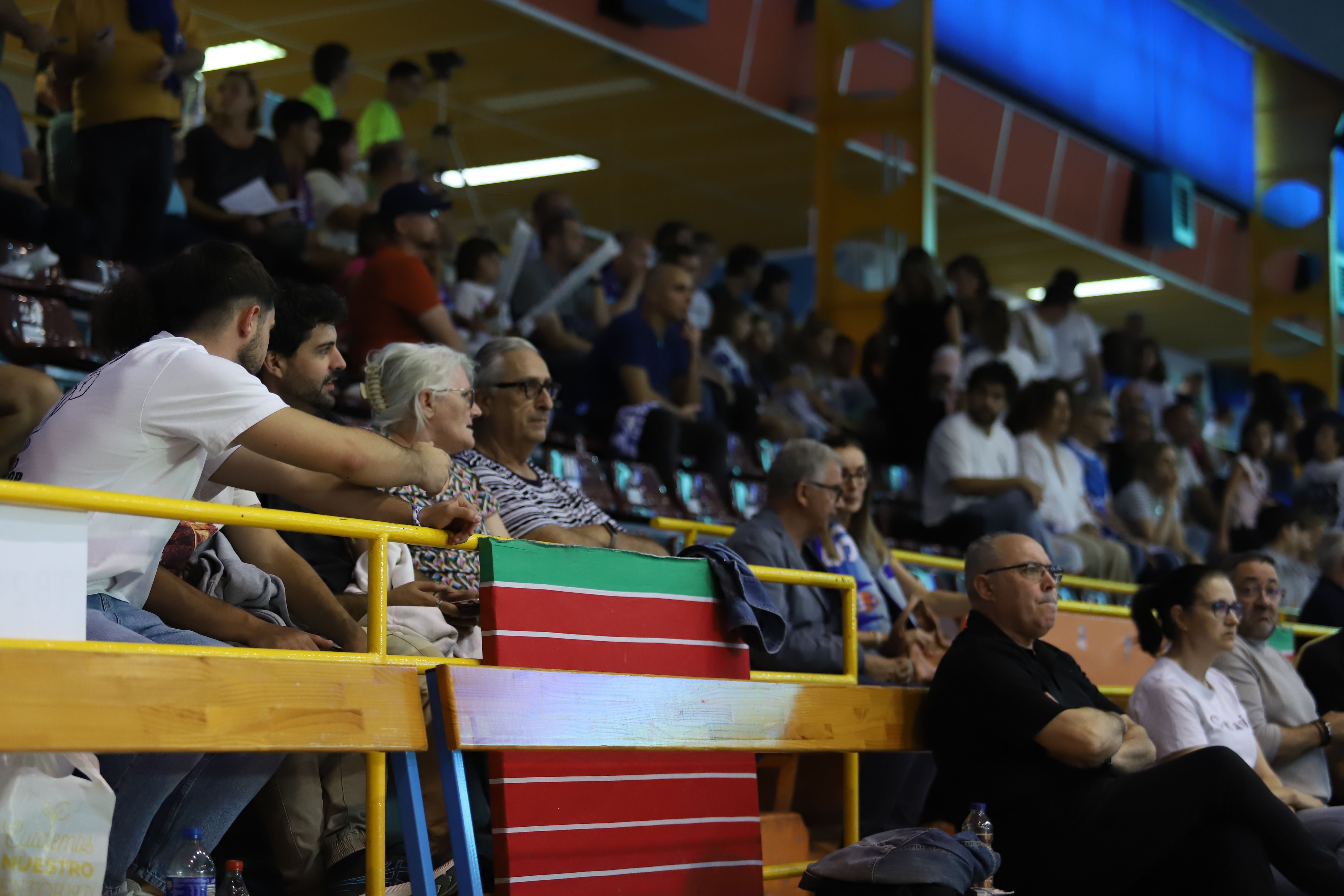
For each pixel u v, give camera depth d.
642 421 9.35
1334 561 9.30
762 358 12.38
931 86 15.07
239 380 3.83
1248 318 25.95
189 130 9.00
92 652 3.29
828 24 15.33
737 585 5.00
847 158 15.23
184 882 3.84
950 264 14.33
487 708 4.05
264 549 4.52
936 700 5.73
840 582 5.57
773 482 6.49
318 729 3.69
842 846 6.19
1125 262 22.17
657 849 4.53
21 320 6.64
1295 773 7.39
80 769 3.46
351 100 16.56
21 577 3.25
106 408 3.74
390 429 5.20
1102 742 5.32
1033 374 12.88
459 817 3.97
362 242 8.80
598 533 6.14
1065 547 10.23
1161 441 12.40
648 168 18.69
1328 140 23.42
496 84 15.77
